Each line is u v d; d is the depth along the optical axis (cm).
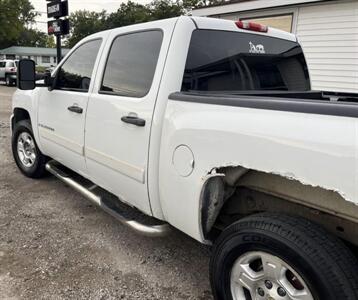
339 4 859
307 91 336
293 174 175
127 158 282
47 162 458
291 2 913
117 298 260
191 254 319
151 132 256
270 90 316
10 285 270
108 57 321
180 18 260
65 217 382
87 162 341
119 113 287
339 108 161
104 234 348
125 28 311
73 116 354
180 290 271
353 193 155
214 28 274
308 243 178
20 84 384
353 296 171
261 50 309
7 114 1081
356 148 153
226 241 212
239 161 199
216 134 210
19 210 396
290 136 176
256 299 206
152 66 269
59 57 939
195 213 230
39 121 431
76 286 271
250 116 196
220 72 276
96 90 325
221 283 219
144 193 271
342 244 184
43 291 264
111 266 298
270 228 190
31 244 328
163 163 250
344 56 875
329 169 162
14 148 505
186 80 256
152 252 320
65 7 895
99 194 355
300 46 354
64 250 319
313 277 175
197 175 224
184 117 233
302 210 215
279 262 190
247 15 1052
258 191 229
